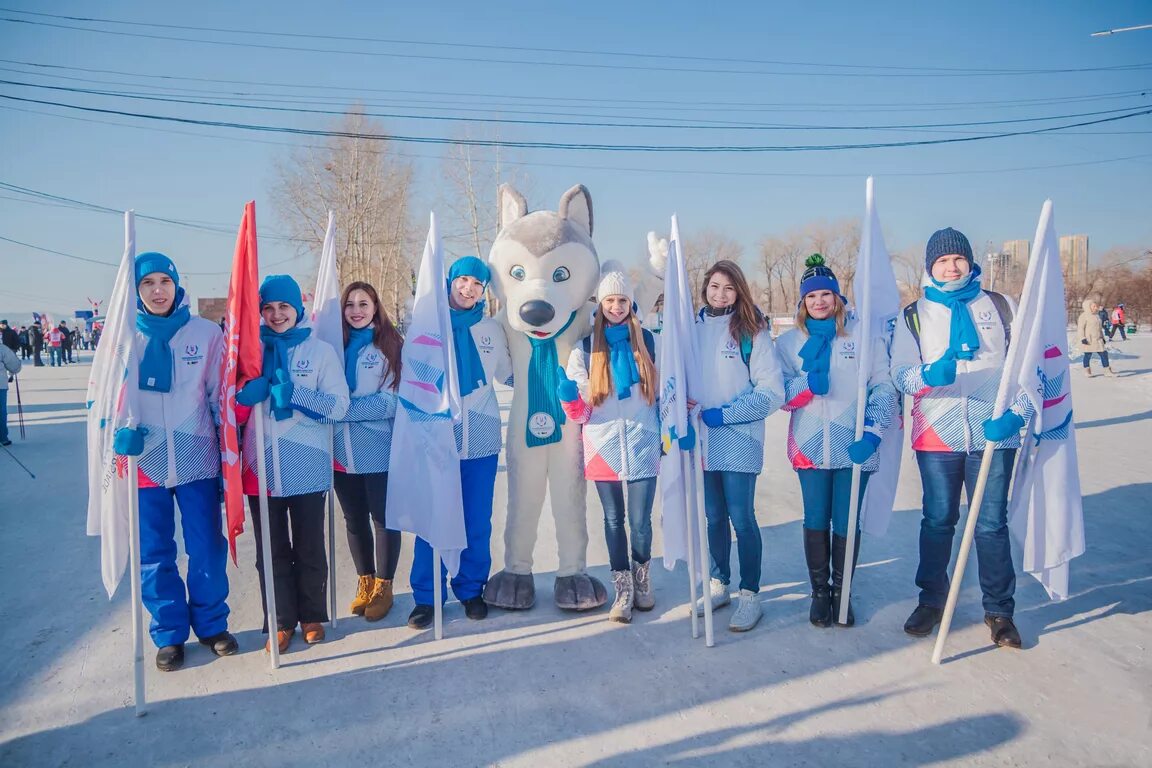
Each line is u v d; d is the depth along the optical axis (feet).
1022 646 11.74
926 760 8.91
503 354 14.23
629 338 13.20
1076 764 8.74
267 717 10.25
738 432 12.85
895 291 12.92
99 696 10.89
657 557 17.04
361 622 13.53
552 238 14.01
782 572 15.61
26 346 122.93
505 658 11.89
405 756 9.28
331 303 13.32
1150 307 170.71
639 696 10.57
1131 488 20.54
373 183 103.81
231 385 11.27
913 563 15.80
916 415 12.34
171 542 11.81
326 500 13.24
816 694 10.49
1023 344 11.23
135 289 10.61
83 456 30.32
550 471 14.10
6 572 16.21
